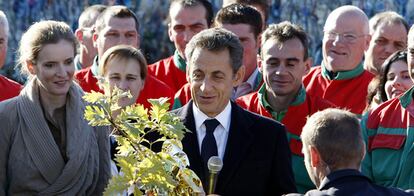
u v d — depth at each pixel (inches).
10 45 451.8
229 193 256.8
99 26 356.8
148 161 225.1
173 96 330.3
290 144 297.1
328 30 344.8
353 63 341.4
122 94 228.5
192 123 260.8
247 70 331.9
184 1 349.1
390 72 317.1
